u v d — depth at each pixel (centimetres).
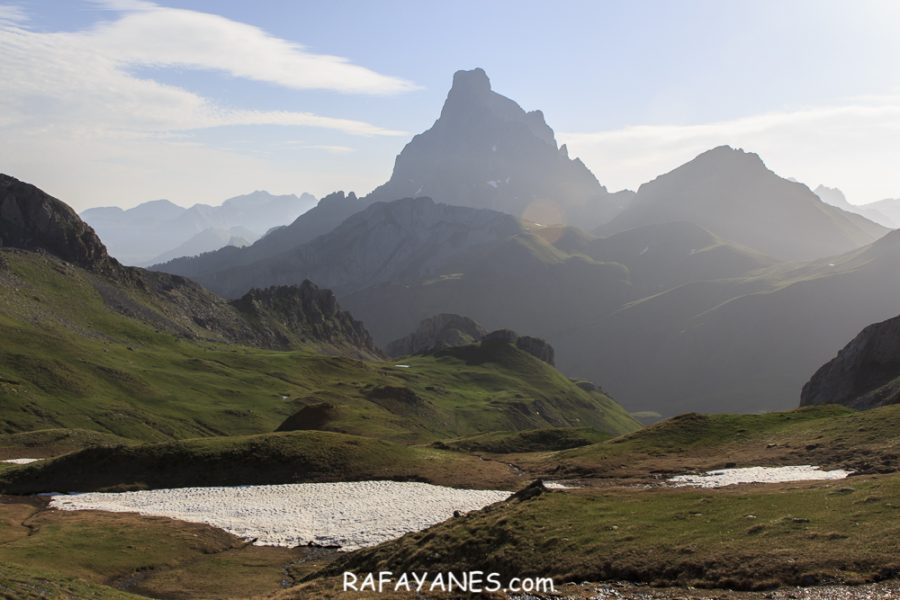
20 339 19350
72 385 17488
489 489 8719
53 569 5709
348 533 7056
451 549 4928
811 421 9794
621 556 4188
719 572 3769
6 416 14812
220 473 9606
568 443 13350
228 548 6844
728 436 9931
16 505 8500
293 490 8888
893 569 3450
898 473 5494
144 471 9744
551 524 4962
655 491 5891
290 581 5734
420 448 11606
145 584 5741
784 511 4619
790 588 3481
